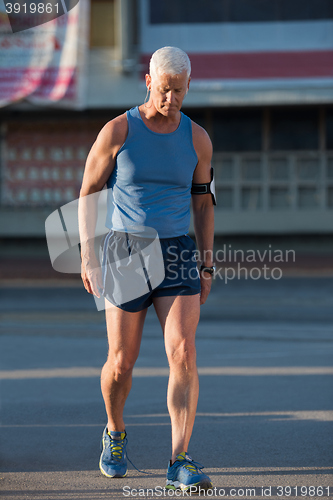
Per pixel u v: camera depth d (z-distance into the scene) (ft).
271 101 237.25
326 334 101.45
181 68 33.22
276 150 250.78
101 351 86.58
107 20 237.04
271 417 52.03
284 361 78.33
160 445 44.65
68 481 36.99
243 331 104.58
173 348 34.78
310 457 41.45
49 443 45.29
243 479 37.17
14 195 251.60
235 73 237.45
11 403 57.41
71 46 227.81
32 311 131.64
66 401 58.13
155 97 33.73
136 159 34.78
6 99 228.63
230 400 58.18
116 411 37.55
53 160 250.16
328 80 235.81
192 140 35.65
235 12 239.30
